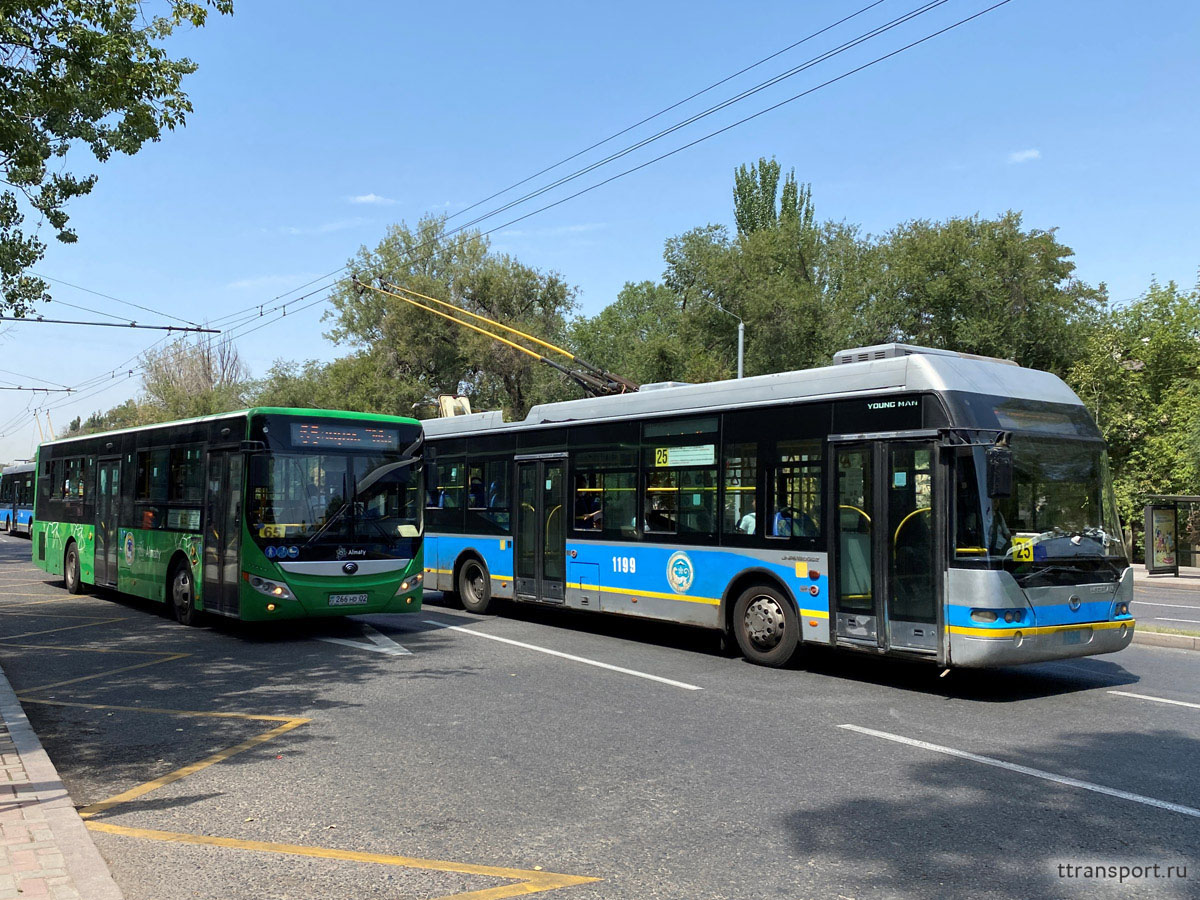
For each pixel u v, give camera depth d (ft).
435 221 161.17
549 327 156.76
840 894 14.08
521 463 47.83
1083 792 19.26
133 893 14.14
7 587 66.39
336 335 161.27
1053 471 30.09
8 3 30.91
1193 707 27.91
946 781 20.03
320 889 14.26
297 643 39.81
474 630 44.04
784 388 34.63
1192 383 101.96
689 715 26.40
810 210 212.64
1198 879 14.74
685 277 197.36
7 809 16.75
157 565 47.96
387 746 22.93
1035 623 28.25
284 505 39.73
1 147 34.40
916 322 120.57
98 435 58.13
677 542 38.42
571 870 15.03
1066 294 113.39
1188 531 105.60
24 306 57.52
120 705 27.71
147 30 37.81
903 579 29.89
